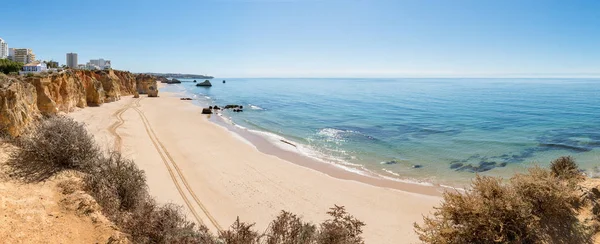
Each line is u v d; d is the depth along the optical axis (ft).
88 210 30.58
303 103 219.61
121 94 202.49
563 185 34.88
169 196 48.08
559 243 30.91
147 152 70.59
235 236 28.32
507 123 127.24
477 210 31.30
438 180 63.46
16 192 32.04
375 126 125.08
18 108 50.21
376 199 53.01
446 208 34.24
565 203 33.12
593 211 33.27
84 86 127.24
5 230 25.53
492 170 69.41
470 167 71.77
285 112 169.89
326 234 28.43
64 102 100.94
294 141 98.89
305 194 53.98
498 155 81.00
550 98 241.55
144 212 31.07
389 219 46.06
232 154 76.43
